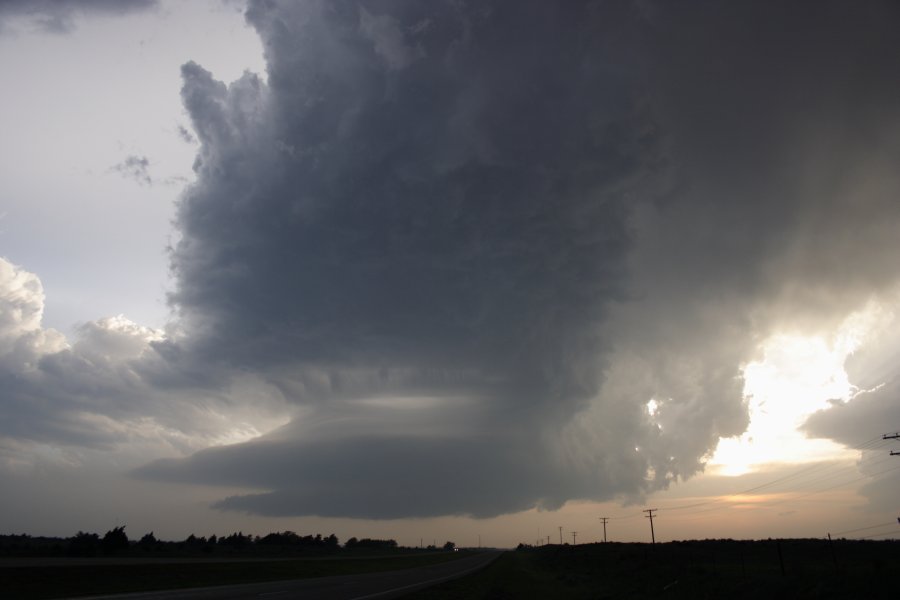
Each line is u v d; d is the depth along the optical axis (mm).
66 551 78750
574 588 49719
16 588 30438
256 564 62469
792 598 27516
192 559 72125
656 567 60875
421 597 33000
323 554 128750
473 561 108125
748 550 90812
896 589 24266
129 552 85000
